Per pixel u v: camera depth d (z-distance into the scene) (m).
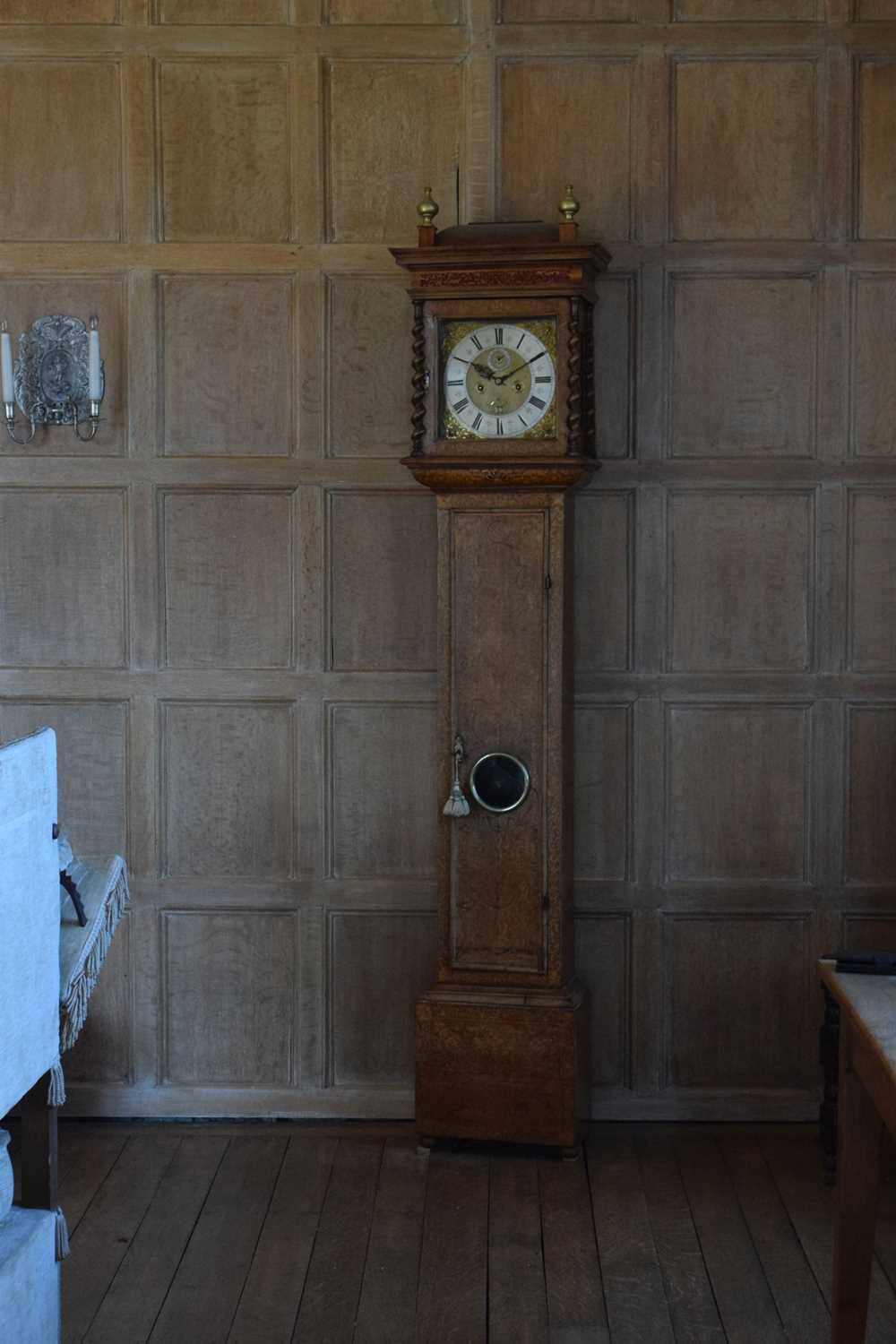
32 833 2.43
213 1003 4.11
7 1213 2.56
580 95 3.92
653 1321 3.01
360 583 4.02
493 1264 3.25
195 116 3.96
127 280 3.98
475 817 3.78
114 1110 4.11
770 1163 3.79
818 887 4.01
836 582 3.96
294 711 4.04
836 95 3.87
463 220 3.95
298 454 4.00
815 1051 4.04
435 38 3.93
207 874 4.09
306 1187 3.65
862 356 3.92
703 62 3.89
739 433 3.95
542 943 3.77
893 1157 3.77
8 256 3.99
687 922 4.04
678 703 4.00
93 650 4.06
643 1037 4.05
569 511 3.80
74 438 4.02
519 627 3.72
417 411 3.68
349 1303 3.08
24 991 2.40
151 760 4.06
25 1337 2.46
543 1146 3.86
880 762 3.99
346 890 4.06
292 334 3.98
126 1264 3.25
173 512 4.03
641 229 3.92
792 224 3.91
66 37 3.95
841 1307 2.75
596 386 3.95
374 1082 4.10
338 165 3.96
